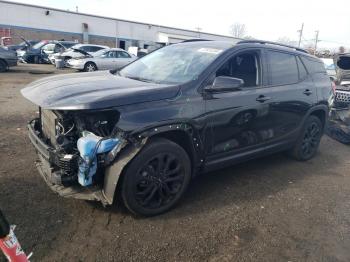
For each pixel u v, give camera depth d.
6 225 1.68
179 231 3.44
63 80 3.96
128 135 3.26
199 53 4.36
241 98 4.23
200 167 4.06
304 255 3.23
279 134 5.03
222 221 3.68
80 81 3.88
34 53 23.38
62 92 3.42
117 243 3.18
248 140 4.51
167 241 3.26
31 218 3.45
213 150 4.08
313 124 5.73
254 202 4.16
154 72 4.32
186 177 3.81
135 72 4.55
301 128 5.44
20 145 5.52
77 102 3.14
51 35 40.53
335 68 7.93
